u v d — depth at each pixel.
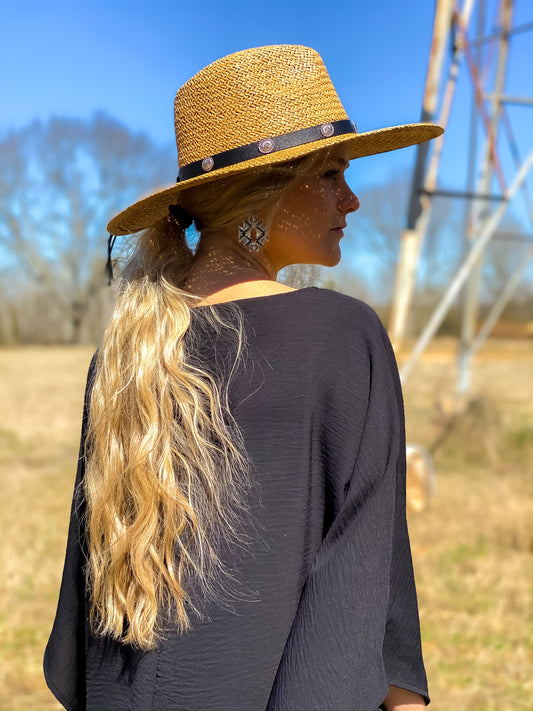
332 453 1.04
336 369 1.05
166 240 1.26
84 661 1.20
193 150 1.20
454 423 8.62
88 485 1.14
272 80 1.15
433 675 3.42
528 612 4.05
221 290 1.17
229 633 0.99
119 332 1.15
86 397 1.25
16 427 11.25
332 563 0.98
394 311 6.17
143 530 1.04
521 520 5.55
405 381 6.68
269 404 1.04
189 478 1.04
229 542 1.01
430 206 6.29
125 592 1.06
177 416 1.08
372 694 0.92
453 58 7.48
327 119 1.17
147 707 1.01
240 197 1.16
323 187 1.21
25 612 4.16
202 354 1.09
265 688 0.98
